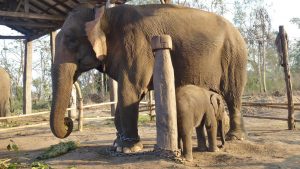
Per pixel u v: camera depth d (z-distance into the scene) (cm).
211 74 672
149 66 619
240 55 700
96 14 616
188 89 556
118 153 593
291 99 937
